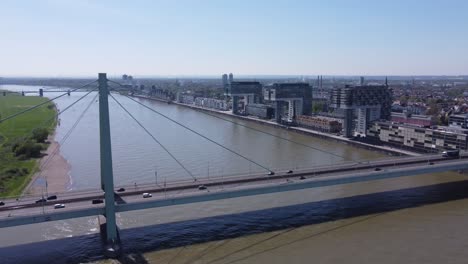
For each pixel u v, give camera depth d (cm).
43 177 11994
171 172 12294
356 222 8506
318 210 9269
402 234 7806
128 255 7006
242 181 9394
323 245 7325
